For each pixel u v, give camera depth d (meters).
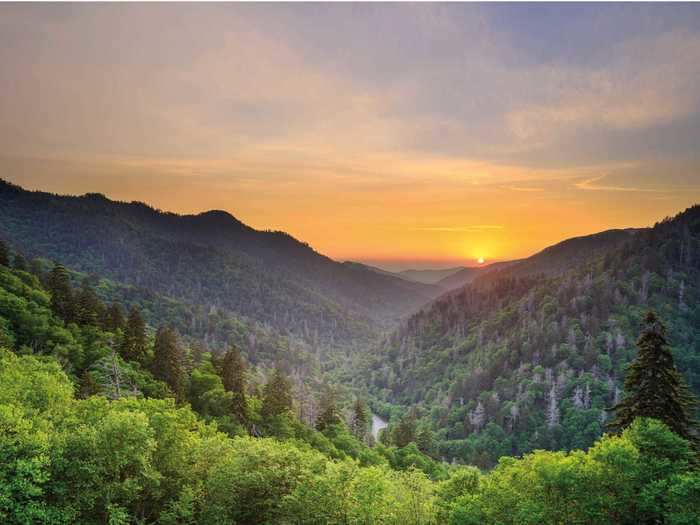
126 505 29.19
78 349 76.88
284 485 31.44
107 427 26.70
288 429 82.19
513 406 155.25
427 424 176.88
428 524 30.22
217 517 28.53
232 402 79.81
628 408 36.38
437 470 91.81
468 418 168.25
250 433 77.88
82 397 59.16
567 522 24.86
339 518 28.41
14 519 21.95
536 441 140.62
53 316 88.38
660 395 34.53
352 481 29.48
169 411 35.09
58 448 24.89
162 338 85.00
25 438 23.70
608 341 171.12
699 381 144.62
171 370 83.00
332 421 103.44
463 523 27.73
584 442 130.75
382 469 32.62
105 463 26.56
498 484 28.75
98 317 100.88
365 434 120.31
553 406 144.75
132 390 67.00
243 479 30.08
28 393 33.81
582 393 149.50
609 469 25.61
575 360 169.75
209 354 126.75
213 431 44.78
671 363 34.69
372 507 27.33
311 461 32.53
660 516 24.31
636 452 25.69
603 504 24.61
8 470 22.52
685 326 171.12
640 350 35.72
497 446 144.88
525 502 25.38
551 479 25.89
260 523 31.44
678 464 25.58
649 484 24.17
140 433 27.20
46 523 22.75
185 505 28.77
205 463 33.94
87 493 25.14
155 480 27.59
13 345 69.12
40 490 22.11
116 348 84.06
